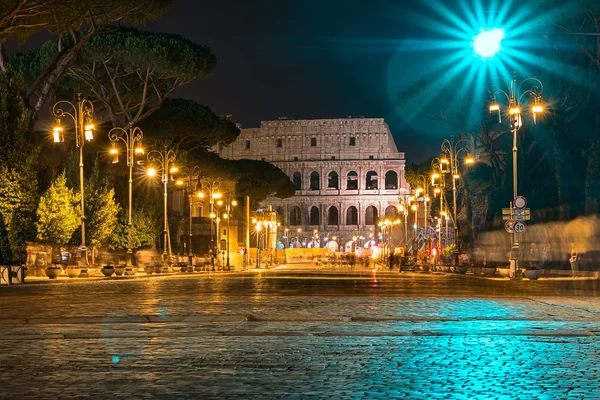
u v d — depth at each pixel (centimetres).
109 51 6525
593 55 6794
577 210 7250
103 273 5553
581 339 1630
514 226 4922
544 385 1083
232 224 10731
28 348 1475
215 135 8875
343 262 12531
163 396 1004
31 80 6762
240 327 1845
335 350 1454
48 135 6950
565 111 7400
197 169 9738
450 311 2281
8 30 4166
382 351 1439
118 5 5528
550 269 6384
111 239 7306
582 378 1140
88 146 7494
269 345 1524
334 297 3000
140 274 6419
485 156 9475
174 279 5275
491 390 1045
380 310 2325
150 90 7338
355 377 1152
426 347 1498
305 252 18312
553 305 2497
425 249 10438
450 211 10925
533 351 1438
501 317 2073
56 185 5375
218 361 1313
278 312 2250
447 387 1068
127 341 1585
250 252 11625
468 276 6347
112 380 1123
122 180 7931
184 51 6794
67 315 2142
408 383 1099
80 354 1395
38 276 5388
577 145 7494
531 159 8319
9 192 5012
